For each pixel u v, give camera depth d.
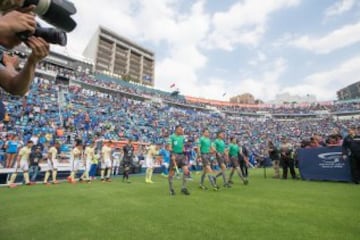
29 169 9.57
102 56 73.25
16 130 16.25
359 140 8.62
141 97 43.75
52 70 33.31
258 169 19.06
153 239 2.88
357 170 8.57
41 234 3.07
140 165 15.08
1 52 1.45
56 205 4.91
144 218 3.85
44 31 1.04
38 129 16.91
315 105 56.72
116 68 76.88
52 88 26.45
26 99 21.28
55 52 41.25
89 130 21.09
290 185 8.30
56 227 3.37
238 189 7.34
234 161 8.66
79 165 10.60
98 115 26.44
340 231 3.17
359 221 3.64
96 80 38.91
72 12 1.08
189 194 6.34
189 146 17.22
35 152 9.84
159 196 6.04
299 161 10.59
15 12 0.94
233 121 47.44
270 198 5.68
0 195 6.23
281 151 11.30
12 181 8.50
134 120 30.19
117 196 6.04
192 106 51.22
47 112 21.34
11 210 4.46
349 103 53.16
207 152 7.76
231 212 4.24
